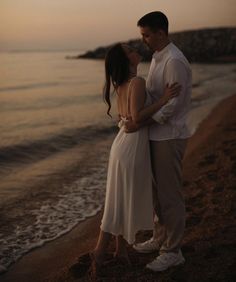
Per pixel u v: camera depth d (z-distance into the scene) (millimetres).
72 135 10781
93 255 3461
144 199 3291
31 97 21484
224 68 52594
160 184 3314
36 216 5520
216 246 3809
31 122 13016
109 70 3301
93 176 7266
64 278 3604
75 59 102938
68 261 4250
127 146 3229
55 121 13180
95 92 24125
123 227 3355
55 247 4637
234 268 3375
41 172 7516
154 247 3854
